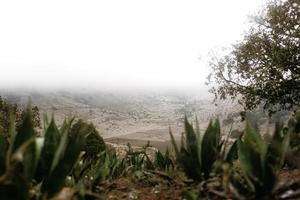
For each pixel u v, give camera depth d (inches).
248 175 137.2
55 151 130.6
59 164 120.0
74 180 172.2
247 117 142.8
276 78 852.6
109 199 178.7
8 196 97.6
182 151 166.6
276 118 141.9
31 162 108.6
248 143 138.6
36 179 128.2
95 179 178.9
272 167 134.2
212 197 154.6
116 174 265.7
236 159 229.5
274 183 134.5
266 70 862.5
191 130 171.6
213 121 178.5
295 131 223.1
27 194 99.7
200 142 167.8
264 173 135.0
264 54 882.8
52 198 115.2
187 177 167.8
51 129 132.6
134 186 206.8
